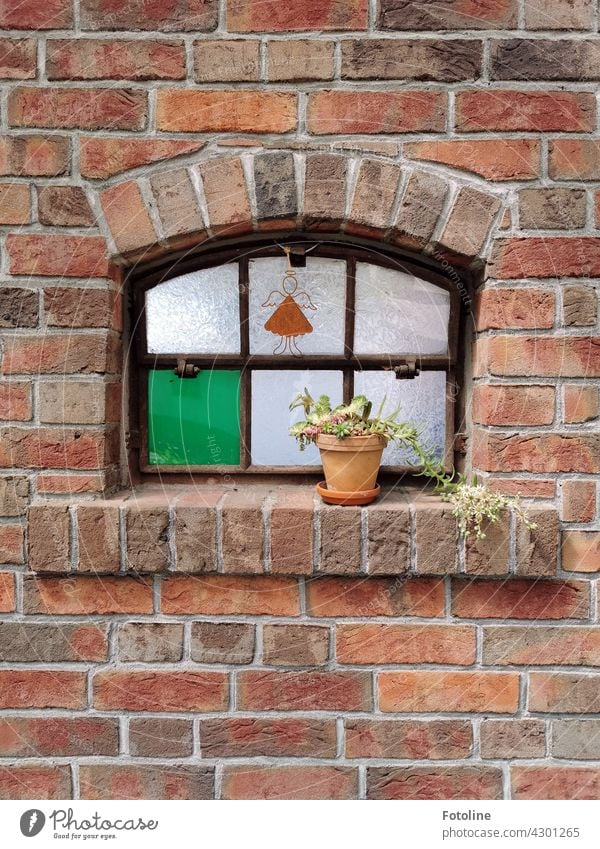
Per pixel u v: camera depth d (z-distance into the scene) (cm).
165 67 121
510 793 127
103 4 121
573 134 121
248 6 121
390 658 126
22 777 129
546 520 119
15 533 126
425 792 128
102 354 125
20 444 125
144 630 126
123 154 122
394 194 121
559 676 126
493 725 126
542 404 122
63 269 124
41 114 122
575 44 120
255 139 122
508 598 125
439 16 120
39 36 122
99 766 129
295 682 127
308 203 121
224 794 129
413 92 121
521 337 122
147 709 128
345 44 121
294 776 128
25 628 127
